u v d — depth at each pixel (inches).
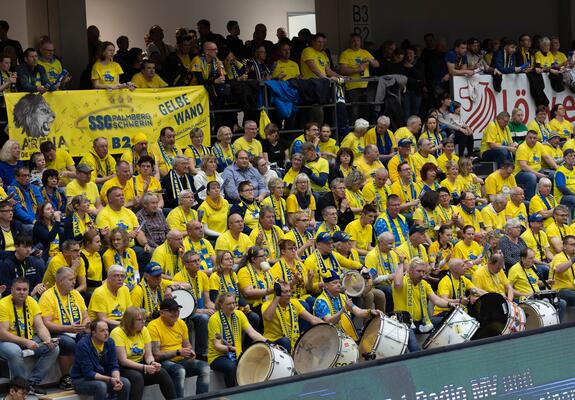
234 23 999.6
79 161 832.9
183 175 782.5
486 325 677.3
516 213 873.5
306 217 751.7
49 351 590.9
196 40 902.4
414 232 741.9
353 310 668.1
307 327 663.8
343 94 952.9
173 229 678.5
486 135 997.2
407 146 894.4
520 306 722.2
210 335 623.5
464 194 837.8
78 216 682.2
